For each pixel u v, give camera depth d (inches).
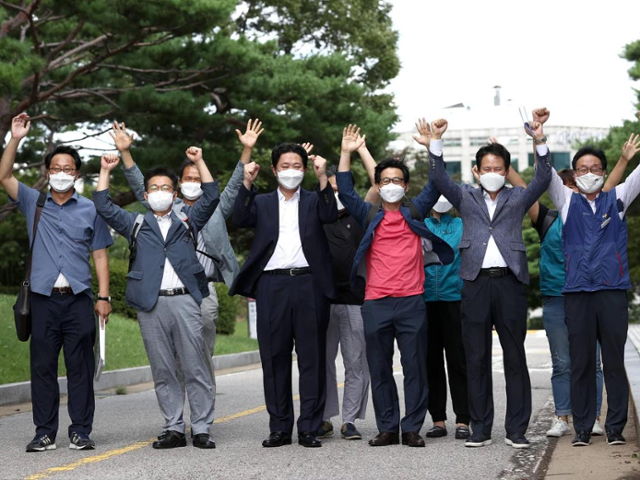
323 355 275.9
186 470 235.5
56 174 272.8
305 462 244.8
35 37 654.5
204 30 644.1
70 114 789.2
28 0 673.0
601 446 261.3
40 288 271.1
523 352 268.7
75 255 275.6
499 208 268.2
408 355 272.2
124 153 286.0
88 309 276.7
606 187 275.9
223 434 304.3
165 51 740.7
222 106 822.5
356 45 1354.6
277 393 274.8
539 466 236.4
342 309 292.8
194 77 769.6
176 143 800.3
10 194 280.7
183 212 285.1
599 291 260.5
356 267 273.3
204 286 279.6
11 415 378.6
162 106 740.0
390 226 275.3
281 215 276.7
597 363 289.6
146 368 560.4
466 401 290.0
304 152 274.4
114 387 515.2
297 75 796.6
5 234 1078.4
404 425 272.4
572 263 262.2
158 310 273.4
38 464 249.1
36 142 983.6
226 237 305.0
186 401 387.2
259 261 276.1
